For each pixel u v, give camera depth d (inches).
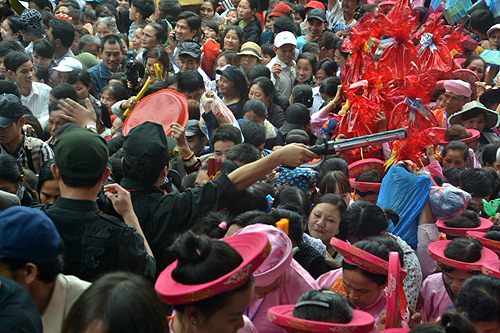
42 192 159.0
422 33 278.4
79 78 330.0
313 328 103.7
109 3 617.0
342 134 260.2
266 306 134.4
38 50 381.4
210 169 178.4
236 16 532.4
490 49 457.4
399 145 234.4
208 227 138.5
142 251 123.2
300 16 528.1
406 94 249.0
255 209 160.2
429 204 203.6
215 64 402.0
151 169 138.6
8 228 98.0
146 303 80.5
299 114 310.2
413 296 169.2
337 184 207.3
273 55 436.5
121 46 396.2
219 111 256.5
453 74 354.9
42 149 219.3
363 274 135.0
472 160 295.0
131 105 272.5
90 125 195.8
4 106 207.0
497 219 221.3
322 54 449.1
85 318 78.7
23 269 98.3
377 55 294.0
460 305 130.6
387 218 185.0
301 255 164.4
